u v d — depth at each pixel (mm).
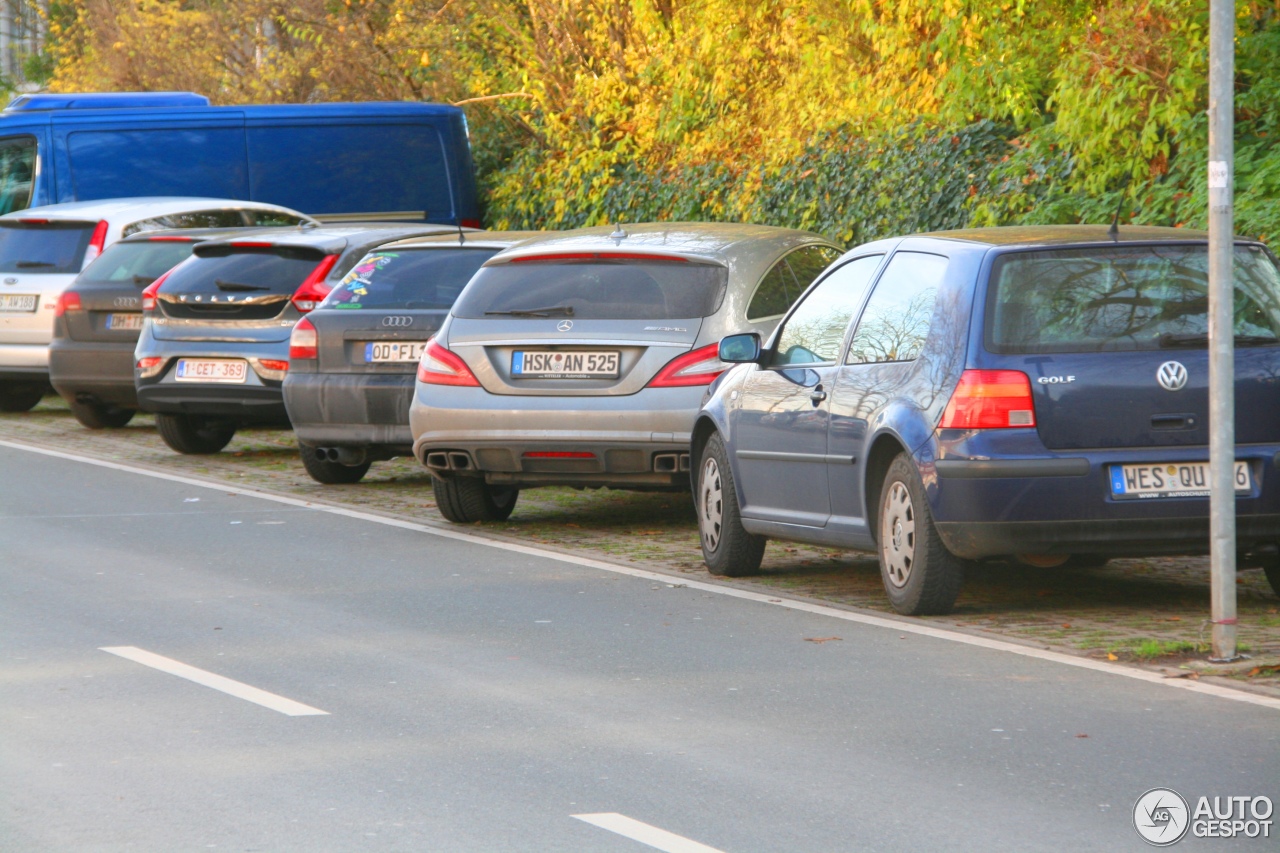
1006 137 66312
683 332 43531
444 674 29641
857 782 23016
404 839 20797
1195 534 32438
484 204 109938
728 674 29516
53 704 27547
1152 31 56500
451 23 109500
